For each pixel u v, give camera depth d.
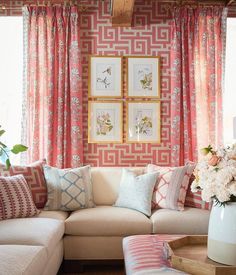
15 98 3.86
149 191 3.03
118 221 2.74
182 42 3.76
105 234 2.75
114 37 3.85
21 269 1.53
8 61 3.85
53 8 3.71
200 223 2.74
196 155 3.72
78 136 3.68
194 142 3.72
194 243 2.12
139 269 1.69
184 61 3.76
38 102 3.67
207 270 1.62
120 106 3.85
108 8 3.85
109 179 3.37
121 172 3.43
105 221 2.74
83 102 3.83
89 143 3.84
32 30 3.68
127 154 3.86
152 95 3.86
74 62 3.69
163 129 3.88
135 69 3.86
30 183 3.03
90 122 3.83
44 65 3.69
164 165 3.87
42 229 2.28
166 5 3.83
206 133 3.76
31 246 1.92
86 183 3.17
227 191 1.70
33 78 3.66
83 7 3.79
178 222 2.74
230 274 1.61
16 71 3.86
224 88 3.85
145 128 3.87
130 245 2.10
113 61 3.85
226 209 1.76
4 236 2.13
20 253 1.74
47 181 3.09
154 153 3.87
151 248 2.01
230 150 1.84
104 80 3.84
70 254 2.75
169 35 3.87
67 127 3.70
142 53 3.87
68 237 2.75
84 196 3.09
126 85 3.86
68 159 3.71
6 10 3.78
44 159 3.42
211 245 1.81
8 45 3.85
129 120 3.85
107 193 3.32
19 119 3.86
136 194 3.03
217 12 3.79
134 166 3.86
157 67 3.86
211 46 3.76
